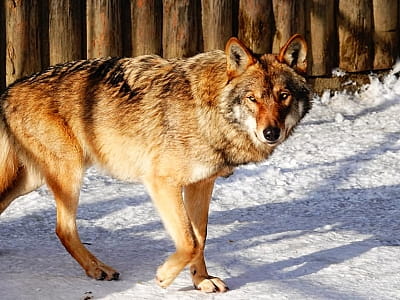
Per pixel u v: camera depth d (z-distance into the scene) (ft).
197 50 86.74
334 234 55.16
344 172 70.18
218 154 45.60
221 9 85.81
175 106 45.70
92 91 48.29
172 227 44.52
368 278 45.78
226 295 43.39
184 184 45.47
